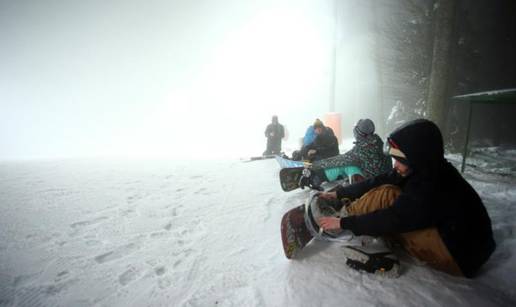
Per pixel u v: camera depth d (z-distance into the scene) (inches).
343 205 91.1
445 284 70.3
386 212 70.1
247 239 108.2
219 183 212.5
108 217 138.1
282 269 82.2
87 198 173.9
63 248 105.0
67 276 86.0
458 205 65.8
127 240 111.0
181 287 78.0
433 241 69.3
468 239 67.4
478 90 474.6
